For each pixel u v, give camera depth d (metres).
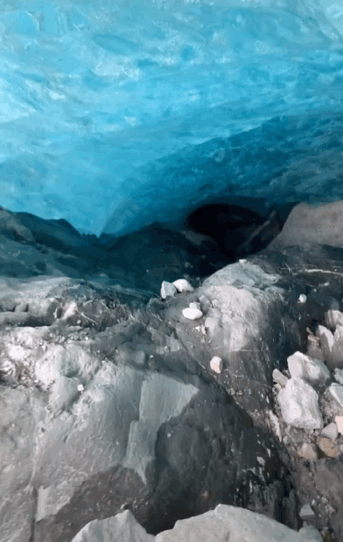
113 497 1.68
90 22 3.70
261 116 4.74
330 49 3.91
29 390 1.92
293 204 5.21
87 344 2.21
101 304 2.73
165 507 1.74
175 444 1.95
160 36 3.84
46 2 3.55
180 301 3.05
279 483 2.04
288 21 3.79
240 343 2.57
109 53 3.87
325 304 3.29
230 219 5.89
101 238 5.81
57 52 3.84
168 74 4.05
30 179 4.98
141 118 4.52
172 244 5.28
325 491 2.04
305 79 4.21
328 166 5.00
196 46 3.89
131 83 4.09
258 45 3.91
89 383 2.01
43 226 4.90
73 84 4.04
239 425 2.22
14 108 4.16
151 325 2.66
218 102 4.43
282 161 5.26
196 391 2.23
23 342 2.14
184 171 5.59
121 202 5.75
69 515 1.61
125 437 1.84
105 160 5.17
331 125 4.83
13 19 3.61
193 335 2.64
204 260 5.17
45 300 2.60
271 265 3.84
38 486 1.64
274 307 2.94
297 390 2.34
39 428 1.77
